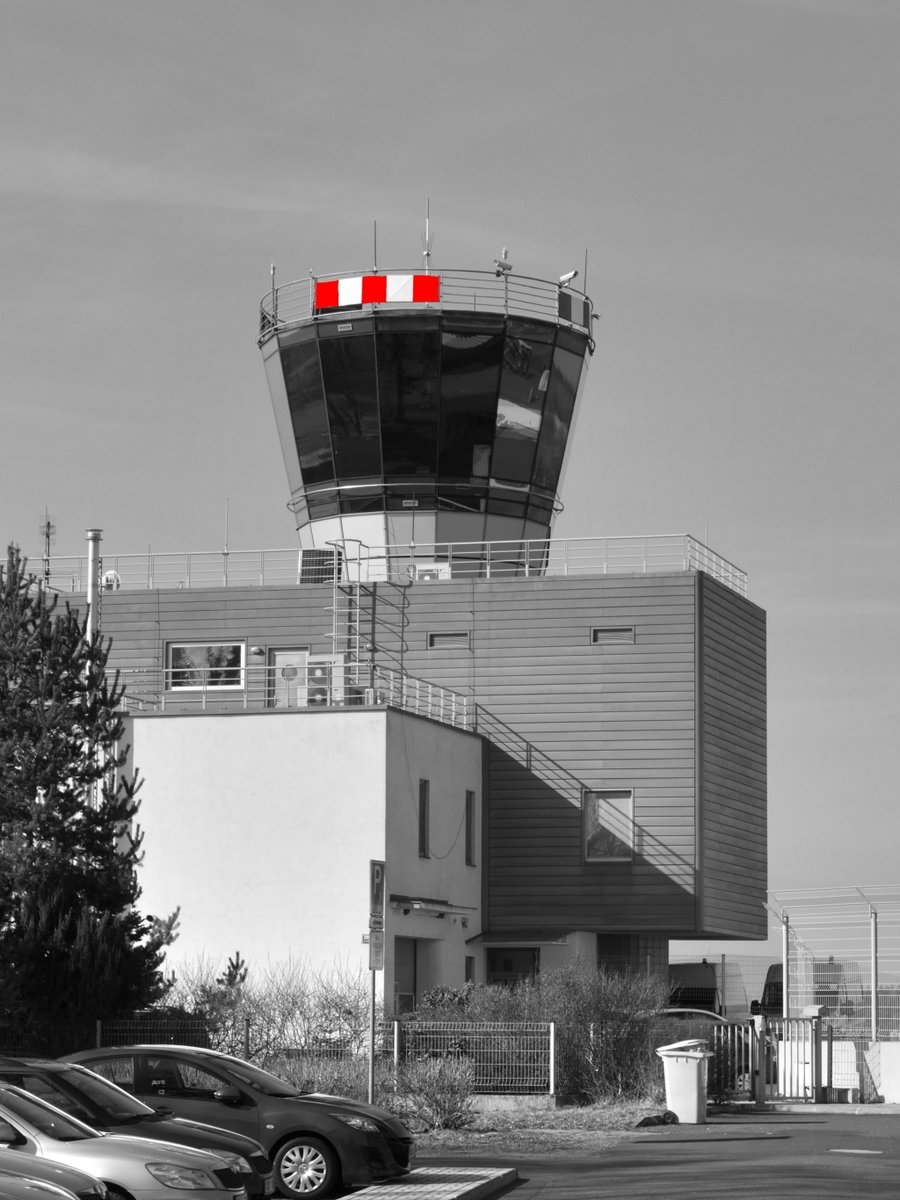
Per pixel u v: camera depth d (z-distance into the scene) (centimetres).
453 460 6044
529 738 5572
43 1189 1669
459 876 5294
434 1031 3947
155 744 4897
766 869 6025
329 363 6091
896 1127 3628
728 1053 4362
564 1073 3919
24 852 3781
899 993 4647
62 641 3909
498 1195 2497
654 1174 2731
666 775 5466
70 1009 3753
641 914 5425
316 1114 2488
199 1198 1969
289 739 4809
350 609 5766
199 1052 2589
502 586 5669
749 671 5962
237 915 4769
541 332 6097
